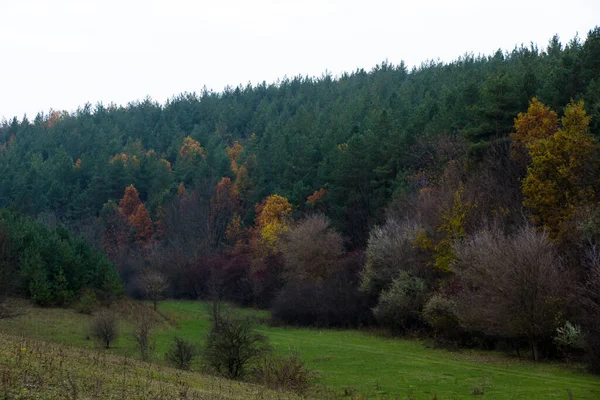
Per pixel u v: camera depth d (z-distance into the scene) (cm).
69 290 4756
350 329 5356
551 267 3228
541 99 5278
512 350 3619
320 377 2892
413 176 5922
